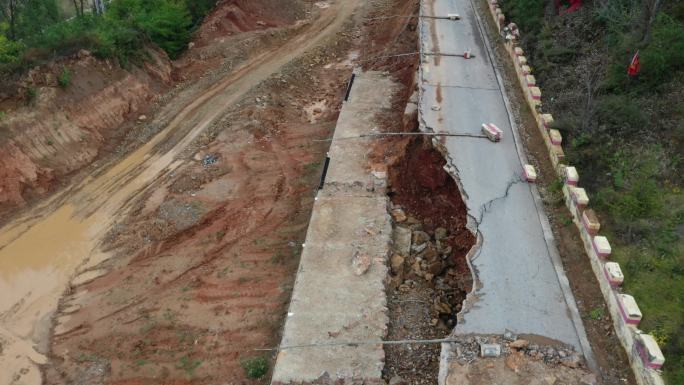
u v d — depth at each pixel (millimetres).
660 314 10789
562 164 15117
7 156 19219
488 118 18188
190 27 32438
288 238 17641
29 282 16422
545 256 13164
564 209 14305
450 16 26156
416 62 23484
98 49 23875
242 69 28234
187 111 24547
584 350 11047
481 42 23844
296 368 11992
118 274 16625
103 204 19250
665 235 12227
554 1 22469
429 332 13180
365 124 21141
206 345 14328
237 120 23234
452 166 15977
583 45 19578
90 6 40688
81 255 17312
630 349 10531
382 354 12250
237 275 16391
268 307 15219
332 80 27797
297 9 36312
